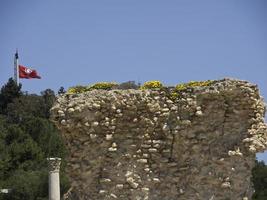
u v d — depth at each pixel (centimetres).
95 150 2517
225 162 2481
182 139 2516
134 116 2538
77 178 2522
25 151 8388
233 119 2519
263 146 2486
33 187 7144
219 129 2517
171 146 2533
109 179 2498
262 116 2547
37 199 7025
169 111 2533
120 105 2520
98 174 2516
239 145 2500
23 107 11744
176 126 2519
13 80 12444
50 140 9038
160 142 2531
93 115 2509
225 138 2512
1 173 8069
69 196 2552
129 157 2514
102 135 2523
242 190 2472
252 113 2519
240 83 2508
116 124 2531
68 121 2506
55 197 3509
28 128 9256
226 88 2502
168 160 2523
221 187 2470
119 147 2527
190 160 2511
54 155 8812
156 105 2528
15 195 7119
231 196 2467
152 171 2522
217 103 2522
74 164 2522
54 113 2536
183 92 2539
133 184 2491
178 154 2522
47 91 12475
